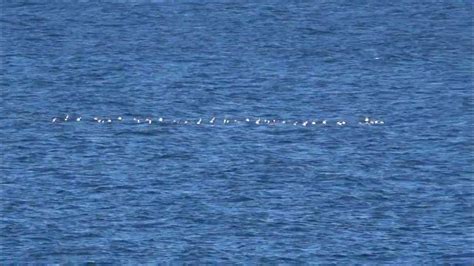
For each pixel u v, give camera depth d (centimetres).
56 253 5322
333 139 7331
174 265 5216
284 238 5522
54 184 6281
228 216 5803
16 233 5544
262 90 8975
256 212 5856
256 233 5581
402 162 6788
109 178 6397
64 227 5628
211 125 7725
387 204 6006
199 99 8594
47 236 5512
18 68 9819
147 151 6988
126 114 8050
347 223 5722
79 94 8700
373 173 6556
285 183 6341
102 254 5322
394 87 9119
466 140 7325
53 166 6625
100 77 9438
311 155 6931
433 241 5500
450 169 6656
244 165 6681
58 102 8400
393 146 7169
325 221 5747
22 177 6406
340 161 6794
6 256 5281
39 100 8456
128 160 6775
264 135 7438
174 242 5466
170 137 7344
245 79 9425
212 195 6116
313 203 6012
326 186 6297
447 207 5966
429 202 6044
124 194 6119
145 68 9938
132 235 5544
